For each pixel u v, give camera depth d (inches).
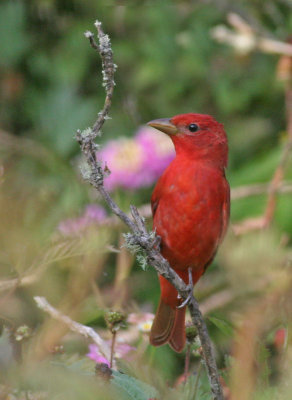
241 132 172.7
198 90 173.3
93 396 156.3
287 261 157.9
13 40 172.4
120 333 161.9
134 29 173.8
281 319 157.5
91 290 159.8
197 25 173.6
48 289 158.4
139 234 157.1
